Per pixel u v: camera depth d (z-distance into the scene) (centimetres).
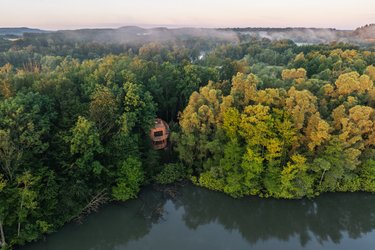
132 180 5550
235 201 5819
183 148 6056
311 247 4897
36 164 4894
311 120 5547
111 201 5628
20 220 4297
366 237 5138
